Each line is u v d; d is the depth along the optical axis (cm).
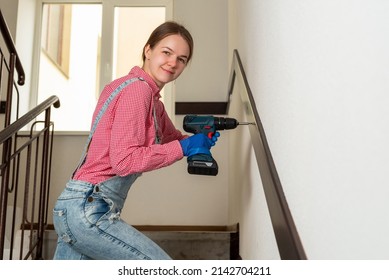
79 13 358
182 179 300
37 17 342
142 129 119
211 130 143
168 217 295
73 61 349
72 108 341
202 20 317
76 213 113
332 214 67
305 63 84
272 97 117
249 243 165
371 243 53
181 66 143
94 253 117
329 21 70
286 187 97
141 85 122
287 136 98
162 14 349
